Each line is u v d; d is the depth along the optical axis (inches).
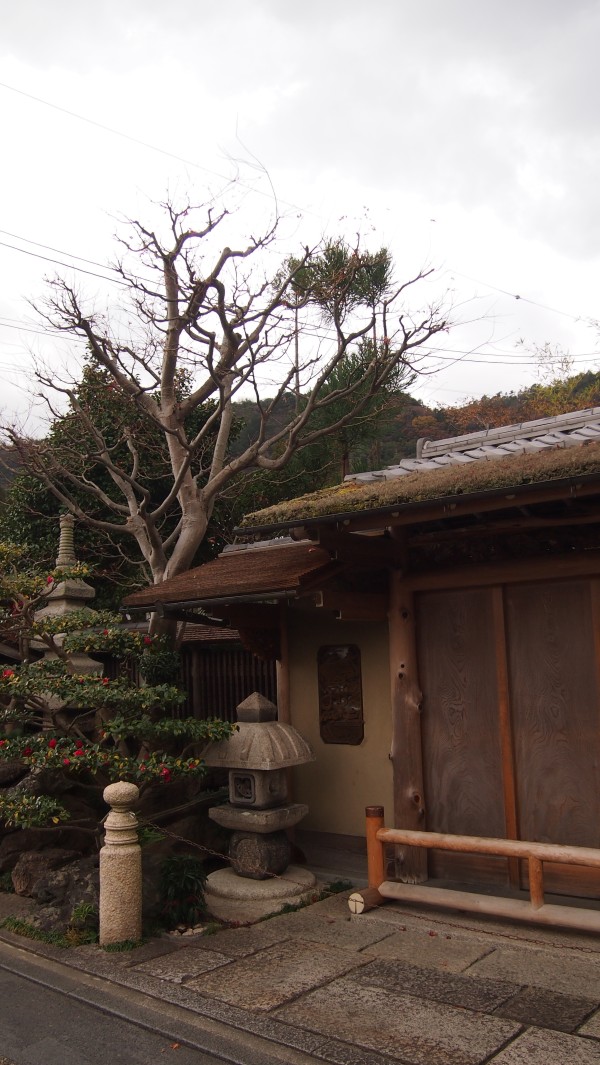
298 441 417.7
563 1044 152.8
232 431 607.2
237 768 266.5
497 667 243.6
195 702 400.2
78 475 534.6
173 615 290.8
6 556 304.8
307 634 304.3
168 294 392.5
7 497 612.7
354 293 445.7
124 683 273.3
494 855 235.0
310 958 203.2
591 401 1070.4
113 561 575.5
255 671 375.6
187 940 219.8
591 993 175.6
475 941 210.4
